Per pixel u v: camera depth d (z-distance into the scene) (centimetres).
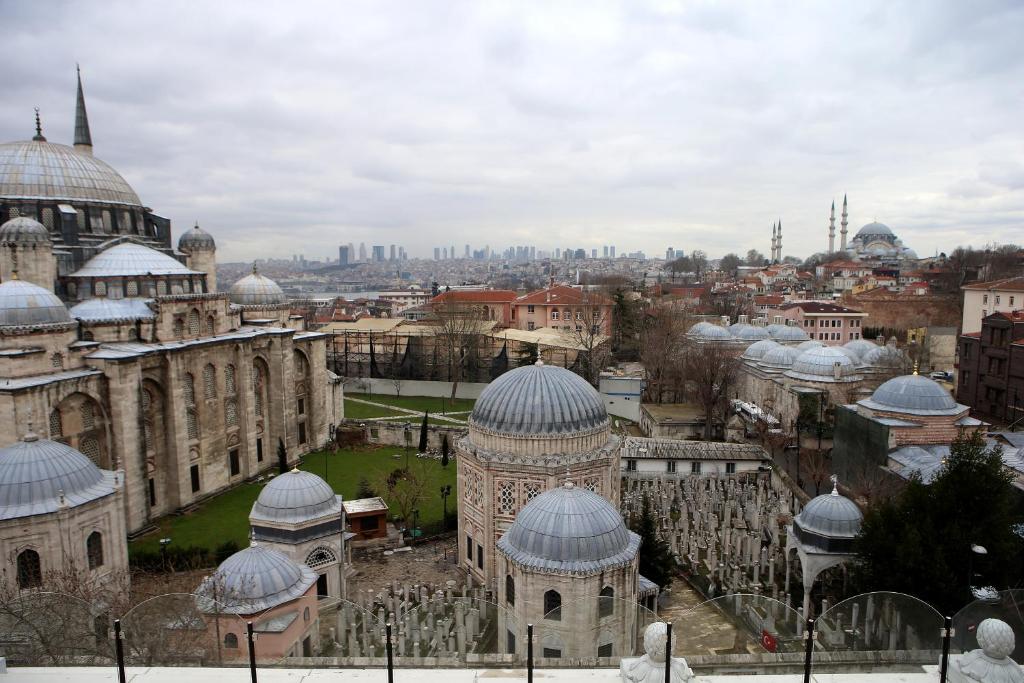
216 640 2556
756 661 2450
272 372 7544
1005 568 3591
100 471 4353
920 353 11175
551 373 4653
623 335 13650
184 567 5009
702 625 2988
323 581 4425
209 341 6538
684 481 6488
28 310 5191
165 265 7112
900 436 5544
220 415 6700
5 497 3772
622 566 3275
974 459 3750
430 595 4644
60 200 7000
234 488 6881
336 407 8794
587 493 3519
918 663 2258
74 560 3925
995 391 8119
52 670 1419
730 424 8100
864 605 2545
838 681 1446
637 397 9481
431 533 5781
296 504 4328
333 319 17225
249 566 3253
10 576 3722
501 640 3534
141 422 5709
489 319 15262
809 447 7388
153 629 2406
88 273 6638
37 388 4900
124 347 5941
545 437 4419
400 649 3566
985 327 8269
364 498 6122
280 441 7225
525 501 4456
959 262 19688
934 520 3744
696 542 5341
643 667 1360
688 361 8869
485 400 4703
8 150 7119
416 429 8450
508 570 3462
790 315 13712
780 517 5688
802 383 7950
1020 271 17038
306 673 1414
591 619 3212
